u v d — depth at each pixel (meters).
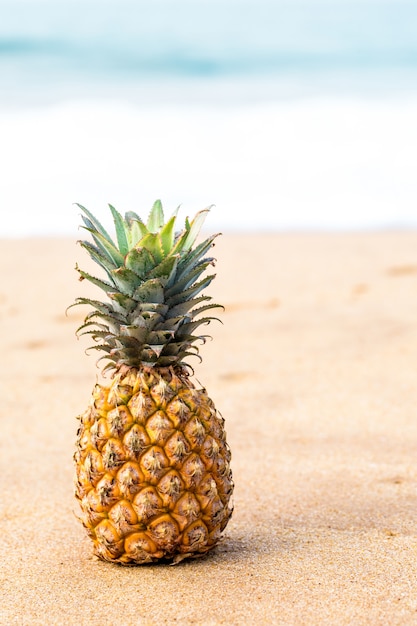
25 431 1.59
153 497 1.05
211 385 1.81
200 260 1.08
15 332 2.29
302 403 1.67
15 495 1.33
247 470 1.39
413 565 1.08
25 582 1.08
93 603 1.03
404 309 2.37
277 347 2.07
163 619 0.99
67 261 3.33
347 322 2.26
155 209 1.11
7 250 3.58
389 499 1.27
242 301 2.56
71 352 2.11
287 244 3.63
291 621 0.98
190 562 1.10
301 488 1.32
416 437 1.50
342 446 1.47
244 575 1.06
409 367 1.86
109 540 1.07
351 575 1.06
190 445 1.05
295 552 1.11
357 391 1.72
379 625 0.97
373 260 3.16
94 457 1.06
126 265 1.05
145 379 1.06
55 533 1.20
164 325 1.05
